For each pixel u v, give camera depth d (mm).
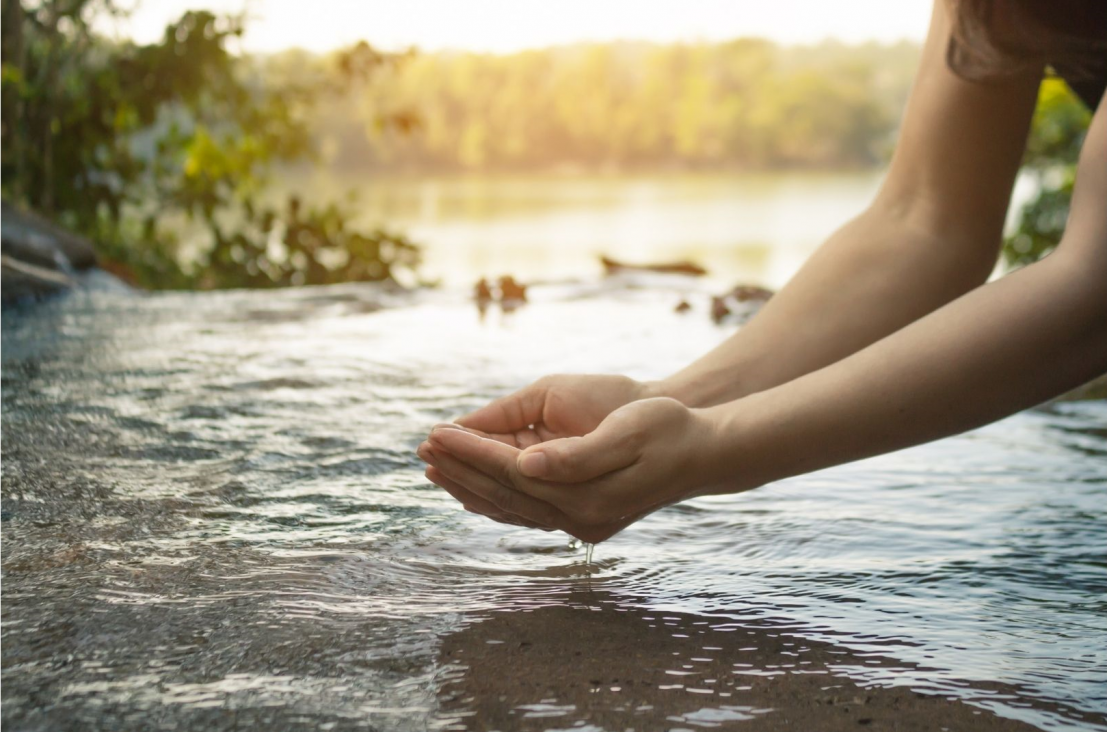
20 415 1339
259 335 2012
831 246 1057
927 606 802
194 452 1188
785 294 1037
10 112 3594
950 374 752
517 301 2578
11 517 955
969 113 991
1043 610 794
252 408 1405
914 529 999
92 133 4031
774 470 779
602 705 624
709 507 1075
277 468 1139
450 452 769
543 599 800
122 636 705
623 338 2023
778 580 855
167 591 788
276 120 5051
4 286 2369
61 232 2766
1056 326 744
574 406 923
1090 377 775
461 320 2262
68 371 1629
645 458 751
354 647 699
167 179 4707
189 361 1727
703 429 766
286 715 601
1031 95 989
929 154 1021
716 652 706
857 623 763
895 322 1012
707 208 15188
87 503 1001
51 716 595
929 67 1044
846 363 780
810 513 1054
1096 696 650
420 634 724
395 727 591
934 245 1021
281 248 4594
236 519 969
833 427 762
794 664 690
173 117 4512
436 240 10578
